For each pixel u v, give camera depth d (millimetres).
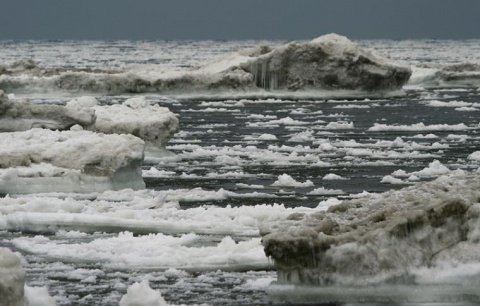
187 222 40250
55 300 30422
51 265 34938
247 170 62281
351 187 55188
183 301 30547
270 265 34406
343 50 132375
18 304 26188
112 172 50062
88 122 62781
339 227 30672
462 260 29812
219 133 87375
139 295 28828
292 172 61625
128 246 36719
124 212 41562
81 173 49656
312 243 29812
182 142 79375
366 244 29750
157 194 49344
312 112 111000
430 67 172250
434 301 29422
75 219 40406
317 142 80188
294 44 132875
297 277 30172
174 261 34938
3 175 48312
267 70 133125
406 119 102125
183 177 58094
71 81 129625
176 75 131875
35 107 62344
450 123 97812
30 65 143750
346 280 29750
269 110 114125
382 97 133625
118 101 121688
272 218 41375
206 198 49531
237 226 40062
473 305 29062
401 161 68312
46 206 42531
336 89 132875
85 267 34750
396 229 29812
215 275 33500
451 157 70688
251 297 30750
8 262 26453
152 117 65625
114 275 33688
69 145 50844
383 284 29578
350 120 101125
